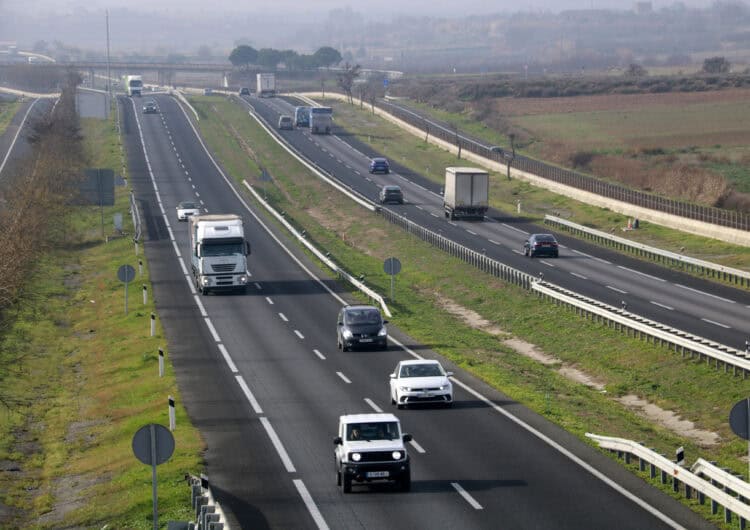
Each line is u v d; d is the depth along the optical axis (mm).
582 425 94625
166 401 107125
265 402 104438
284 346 135250
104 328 157625
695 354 123312
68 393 122750
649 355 127562
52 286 193875
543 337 148125
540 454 82062
